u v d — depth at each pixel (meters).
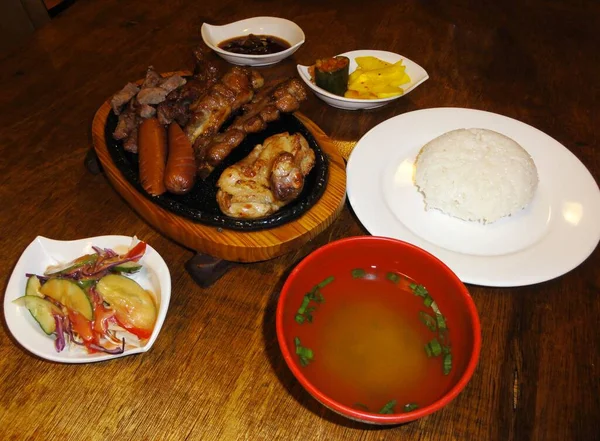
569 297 0.41
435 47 0.71
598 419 0.33
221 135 0.48
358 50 0.65
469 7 0.80
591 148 0.56
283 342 0.29
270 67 0.66
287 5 0.78
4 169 0.51
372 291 0.37
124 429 0.33
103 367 0.36
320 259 0.35
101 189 0.50
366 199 0.46
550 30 0.76
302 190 0.46
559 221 0.46
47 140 0.55
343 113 0.60
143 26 0.73
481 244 0.45
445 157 0.48
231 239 0.41
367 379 0.32
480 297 0.41
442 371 0.32
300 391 0.35
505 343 0.38
